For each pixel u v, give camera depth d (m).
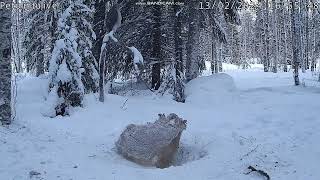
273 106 15.01
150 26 19.94
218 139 10.89
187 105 16.80
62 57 14.76
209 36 22.50
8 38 11.36
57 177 8.01
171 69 19.08
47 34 25.59
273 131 11.16
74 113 14.05
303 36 49.19
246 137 10.84
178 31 20.12
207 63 57.59
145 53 20.44
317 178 7.73
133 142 9.77
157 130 9.95
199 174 8.50
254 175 8.19
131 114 14.37
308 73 38.41
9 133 10.72
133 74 20.67
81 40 15.97
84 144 10.65
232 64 69.44
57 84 14.56
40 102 15.43
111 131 12.06
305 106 14.21
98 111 14.40
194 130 12.02
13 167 8.41
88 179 8.01
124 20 19.77
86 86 16.84
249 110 14.74
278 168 8.39
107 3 19.14
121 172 8.55
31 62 27.38
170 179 8.23
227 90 18.92
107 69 20.16
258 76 33.25
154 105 16.25
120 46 19.05
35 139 10.52
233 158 9.27
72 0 15.55
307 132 10.59
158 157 9.62
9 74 11.45
